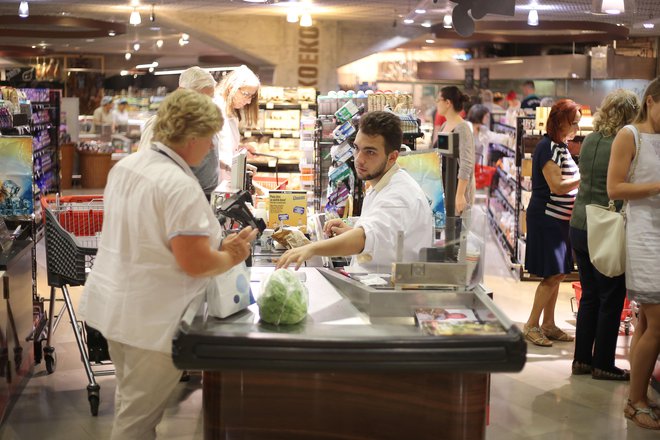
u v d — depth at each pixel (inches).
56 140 492.7
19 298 202.1
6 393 187.2
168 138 118.7
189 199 115.1
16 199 248.5
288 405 117.8
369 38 690.8
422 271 122.2
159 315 118.7
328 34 682.8
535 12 462.9
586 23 574.2
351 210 197.9
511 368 107.2
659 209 182.5
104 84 994.7
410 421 116.9
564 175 239.5
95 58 1033.5
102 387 207.6
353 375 116.5
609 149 204.7
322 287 136.5
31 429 181.2
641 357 187.6
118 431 126.8
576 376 221.0
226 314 118.6
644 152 182.5
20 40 857.5
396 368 106.0
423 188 175.2
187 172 121.2
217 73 349.4
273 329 113.0
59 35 714.2
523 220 352.8
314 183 237.6
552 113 239.0
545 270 244.4
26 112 349.1
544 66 682.8
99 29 677.9
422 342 106.2
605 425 187.8
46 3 559.8
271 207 193.9
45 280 319.3
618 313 214.2
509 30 593.0
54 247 187.5
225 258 117.5
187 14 650.2
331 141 224.8
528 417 192.4
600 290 213.6
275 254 173.6
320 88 690.2
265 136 406.9
